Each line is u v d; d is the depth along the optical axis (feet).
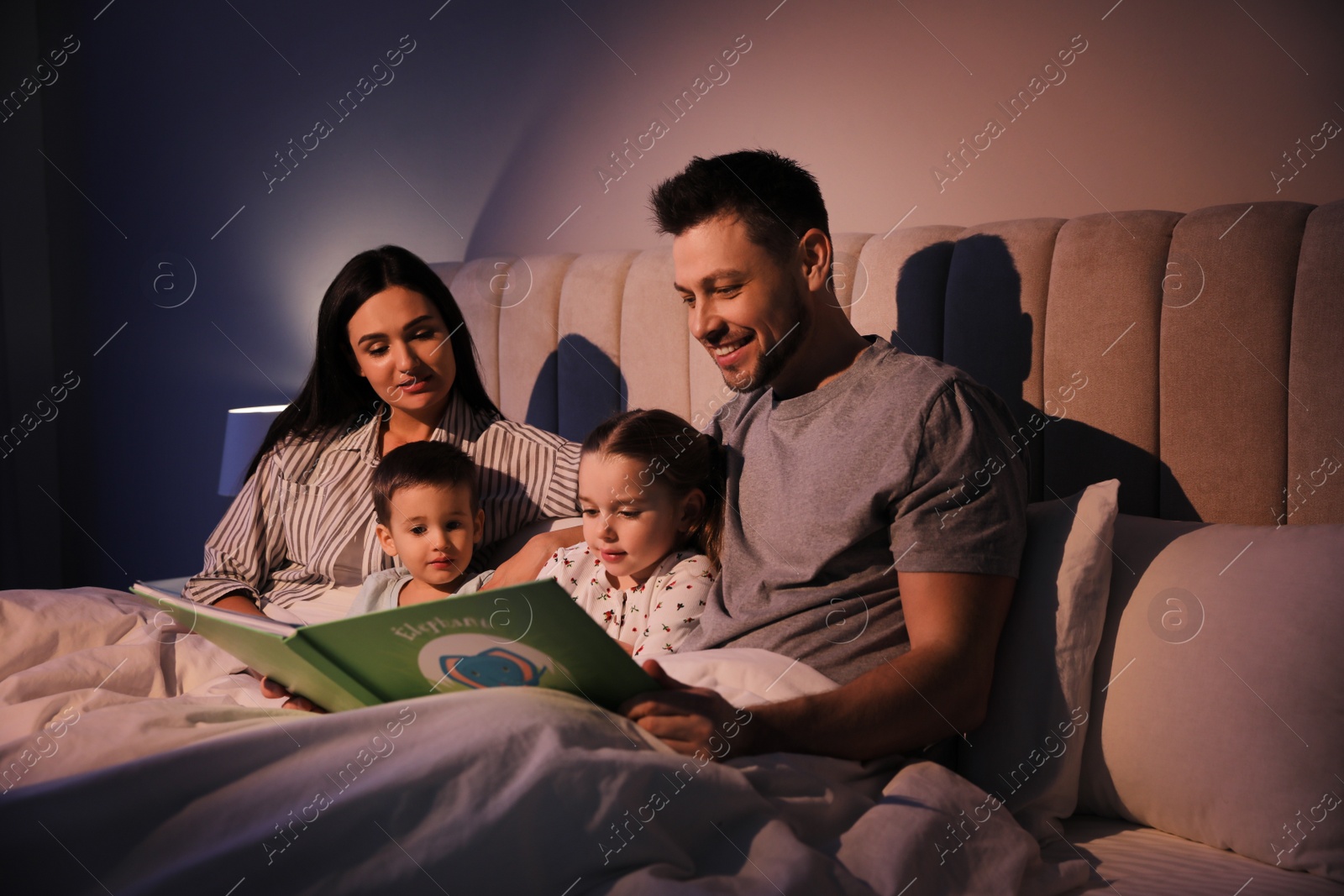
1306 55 4.47
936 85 5.49
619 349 5.95
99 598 4.68
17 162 9.54
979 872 2.74
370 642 2.77
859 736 3.00
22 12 9.50
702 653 3.36
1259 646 3.11
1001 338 4.51
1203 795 3.10
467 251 7.64
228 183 8.76
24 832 2.31
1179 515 4.09
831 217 5.93
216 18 8.66
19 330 9.63
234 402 8.89
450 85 7.59
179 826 2.37
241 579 5.33
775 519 3.71
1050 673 3.37
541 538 4.69
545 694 2.74
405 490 4.74
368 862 2.34
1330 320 3.72
